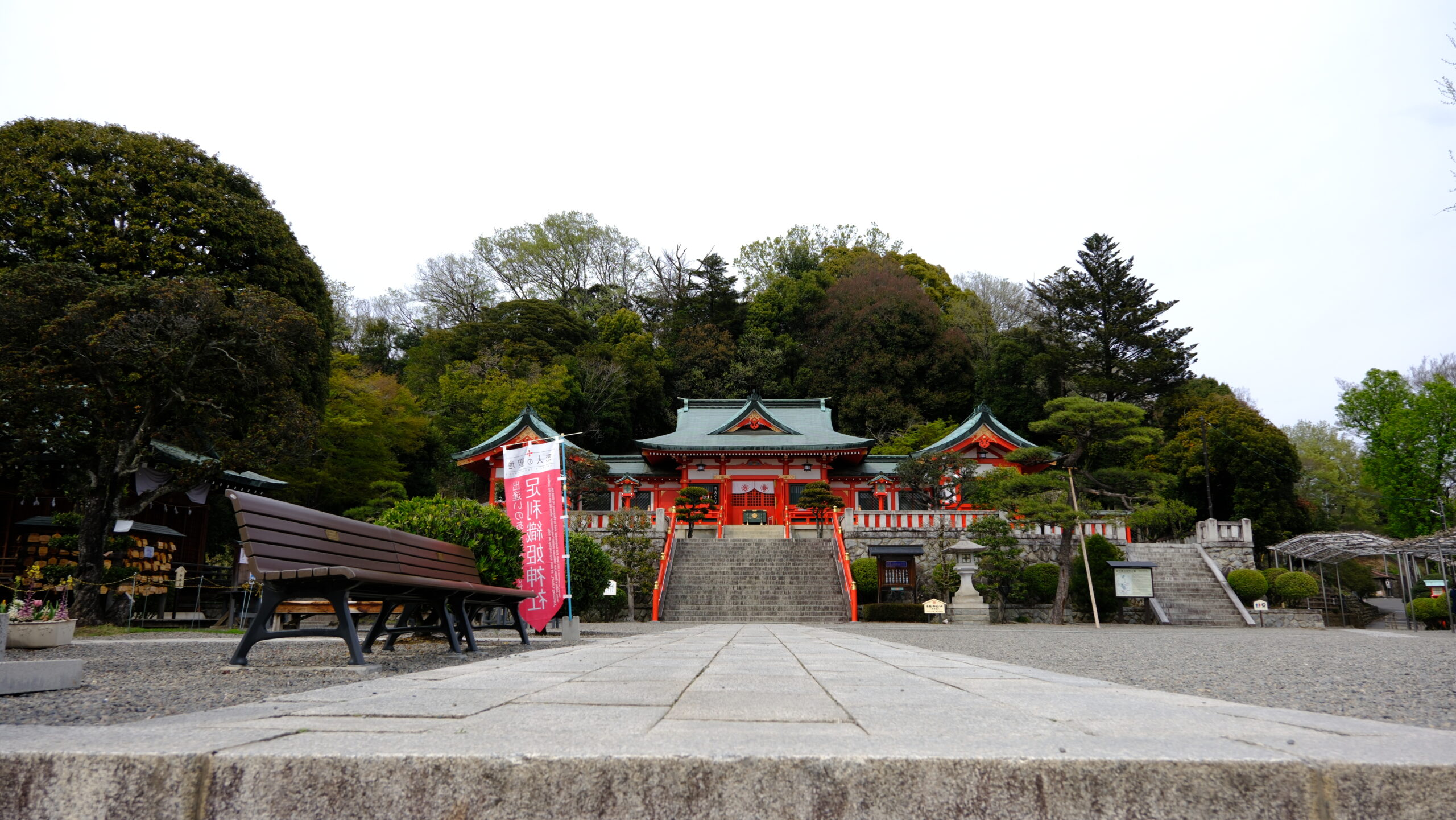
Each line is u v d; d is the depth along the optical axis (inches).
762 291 2298.2
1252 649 434.3
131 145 693.9
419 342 2174.0
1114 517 1119.6
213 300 561.3
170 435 647.8
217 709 106.2
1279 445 1480.1
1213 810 64.0
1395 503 1439.5
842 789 64.8
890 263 2261.3
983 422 1392.7
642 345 2078.0
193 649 314.5
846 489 1519.4
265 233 742.5
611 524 950.4
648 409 2030.0
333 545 230.2
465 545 332.8
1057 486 896.3
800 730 85.7
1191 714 106.9
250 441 598.9
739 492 1465.3
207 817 65.0
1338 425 1599.4
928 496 1364.4
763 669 194.9
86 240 649.0
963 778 64.9
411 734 79.5
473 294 2332.7
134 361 542.9
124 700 158.1
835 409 2015.3
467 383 1700.3
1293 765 64.9
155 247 670.5
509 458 441.7
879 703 118.1
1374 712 176.1
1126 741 77.7
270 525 203.5
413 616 324.5
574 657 245.6
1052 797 64.5
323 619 443.5
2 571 661.9
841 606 924.6
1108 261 1898.4
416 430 1375.5
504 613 506.3
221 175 755.4
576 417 1828.2
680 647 311.7
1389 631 830.5
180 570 686.5
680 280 2438.5
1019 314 2476.6
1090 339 1925.4
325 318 842.2
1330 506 1854.1
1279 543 1347.2
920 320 2031.3
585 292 2428.6
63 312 550.9
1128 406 952.3
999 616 973.8
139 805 65.3
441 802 64.7
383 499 963.3
